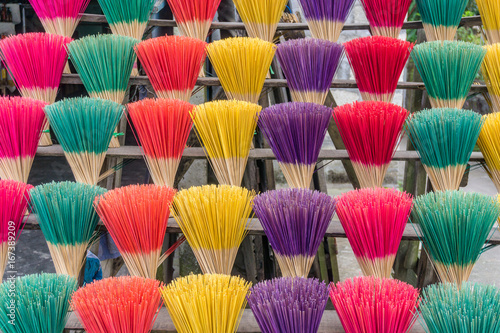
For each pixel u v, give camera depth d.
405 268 2.28
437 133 1.25
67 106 1.26
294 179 1.26
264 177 2.08
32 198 1.10
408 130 1.36
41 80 1.49
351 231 1.07
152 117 1.26
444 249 1.06
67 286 0.96
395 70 1.48
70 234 1.09
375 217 1.03
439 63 1.44
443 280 1.09
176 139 1.28
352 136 1.30
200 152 1.45
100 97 1.47
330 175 3.65
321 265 2.30
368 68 1.50
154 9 2.27
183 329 0.90
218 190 1.10
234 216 1.06
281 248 1.05
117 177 2.09
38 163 4.19
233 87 1.47
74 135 1.27
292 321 0.83
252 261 1.95
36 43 1.45
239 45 1.43
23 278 0.97
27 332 0.90
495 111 1.57
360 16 3.32
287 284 0.90
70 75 1.63
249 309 1.09
